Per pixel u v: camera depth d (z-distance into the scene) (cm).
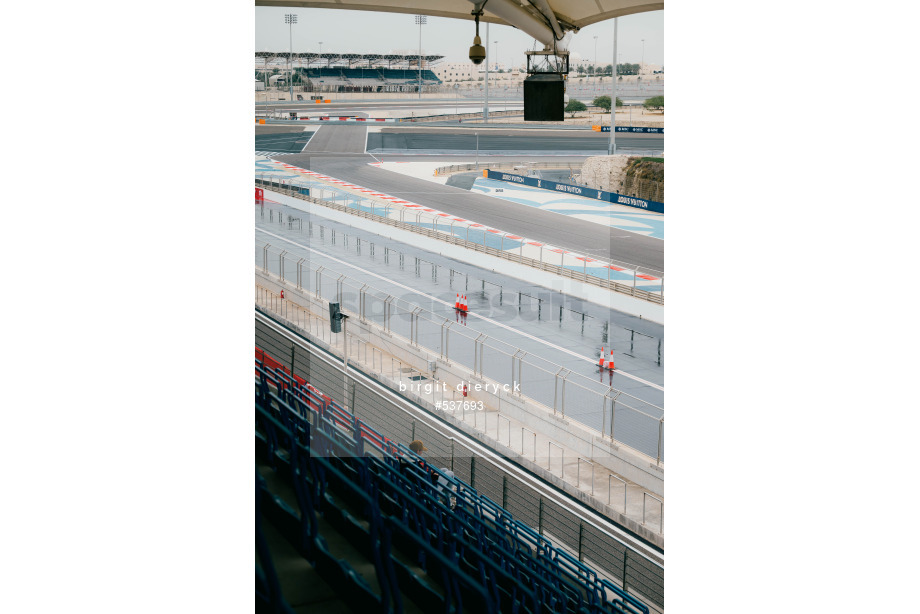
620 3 1237
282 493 776
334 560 663
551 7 1238
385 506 849
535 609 768
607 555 1047
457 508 902
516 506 1160
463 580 668
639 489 1216
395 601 655
